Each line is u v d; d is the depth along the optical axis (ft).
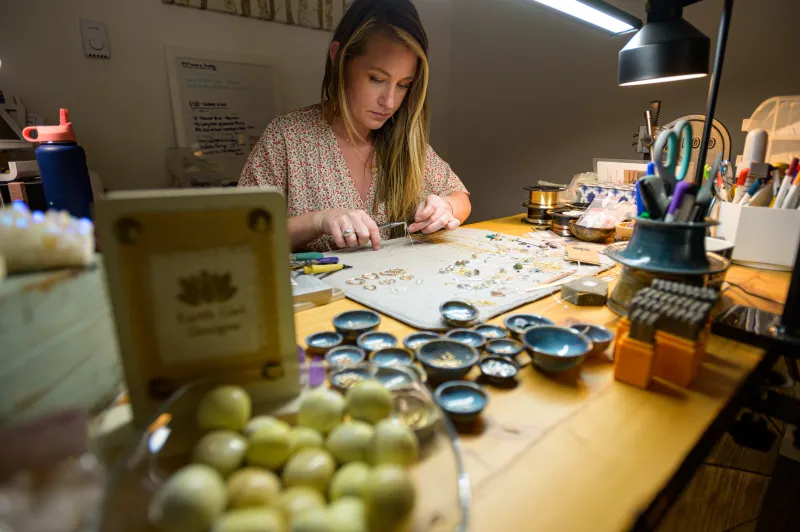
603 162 4.87
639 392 1.78
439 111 9.08
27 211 1.36
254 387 1.51
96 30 5.24
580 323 2.31
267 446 1.19
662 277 2.18
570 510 1.20
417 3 8.06
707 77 5.83
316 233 3.99
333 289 2.77
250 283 1.45
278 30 6.69
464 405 1.62
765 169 3.22
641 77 3.06
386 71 4.02
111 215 1.28
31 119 4.88
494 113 8.49
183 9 5.80
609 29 4.12
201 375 1.48
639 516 1.20
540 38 7.50
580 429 1.55
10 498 1.00
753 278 3.06
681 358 1.78
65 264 1.34
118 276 1.33
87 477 1.10
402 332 2.28
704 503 2.55
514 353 1.96
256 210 1.39
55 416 1.16
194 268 1.39
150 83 5.74
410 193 4.89
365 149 4.82
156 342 1.42
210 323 1.45
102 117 5.48
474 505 1.22
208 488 1.03
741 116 5.70
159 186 6.06
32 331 1.20
